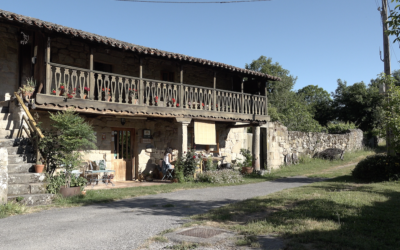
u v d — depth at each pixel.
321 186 9.50
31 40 9.84
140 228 4.95
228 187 10.28
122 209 6.52
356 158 20.06
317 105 39.59
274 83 33.09
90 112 9.26
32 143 8.08
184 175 11.50
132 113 10.12
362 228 4.61
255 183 11.50
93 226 5.06
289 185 10.74
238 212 5.99
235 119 13.05
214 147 15.10
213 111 12.34
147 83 10.64
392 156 10.46
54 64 8.53
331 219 5.19
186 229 4.85
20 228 4.91
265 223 5.02
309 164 17.89
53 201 6.98
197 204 7.15
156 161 13.03
